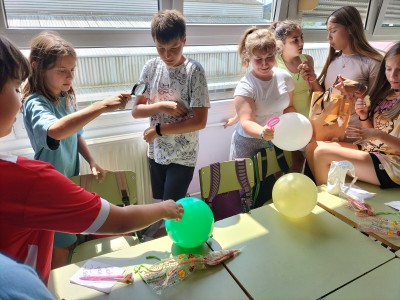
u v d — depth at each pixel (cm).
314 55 263
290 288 89
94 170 145
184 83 148
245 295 86
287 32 187
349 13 185
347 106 163
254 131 157
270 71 173
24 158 63
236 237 111
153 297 86
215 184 153
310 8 223
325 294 87
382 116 164
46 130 112
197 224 100
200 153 222
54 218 62
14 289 34
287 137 155
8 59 56
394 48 151
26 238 66
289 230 114
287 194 116
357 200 131
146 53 189
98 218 68
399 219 121
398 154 153
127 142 183
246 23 217
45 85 129
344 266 97
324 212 125
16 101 60
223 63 219
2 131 61
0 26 148
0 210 57
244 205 161
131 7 176
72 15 164
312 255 102
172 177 162
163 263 97
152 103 158
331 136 169
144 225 81
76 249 140
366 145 166
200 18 200
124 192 146
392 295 86
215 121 216
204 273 94
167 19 132
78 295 86
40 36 129
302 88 197
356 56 192
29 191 59
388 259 100
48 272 78
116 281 91
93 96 181
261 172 170
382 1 258
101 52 176
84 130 174
